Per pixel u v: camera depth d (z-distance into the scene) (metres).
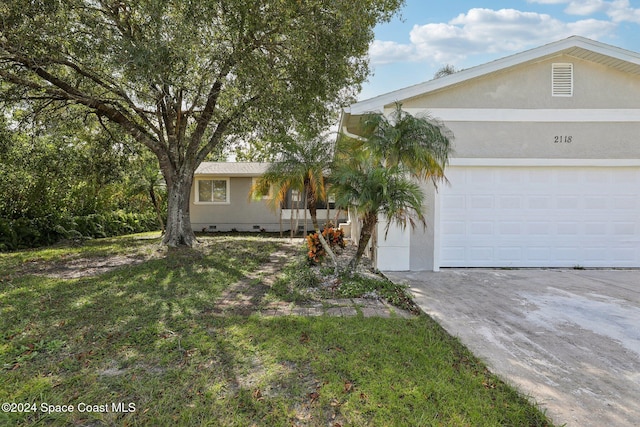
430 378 2.81
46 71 8.19
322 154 6.20
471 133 7.29
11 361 3.11
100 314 4.32
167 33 6.54
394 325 3.96
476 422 2.30
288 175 6.19
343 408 2.44
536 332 3.87
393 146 5.82
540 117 7.30
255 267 7.36
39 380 2.79
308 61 7.62
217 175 15.63
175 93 8.73
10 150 10.17
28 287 5.61
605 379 2.87
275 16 7.15
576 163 7.33
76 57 7.32
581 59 7.26
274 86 7.51
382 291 5.37
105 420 2.33
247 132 10.20
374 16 8.74
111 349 3.35
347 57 8.55
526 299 5.14
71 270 7.08
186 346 3.40
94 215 13.39
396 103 6.50
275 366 3.00
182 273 6.71
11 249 9.95
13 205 10.78
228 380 2.79
